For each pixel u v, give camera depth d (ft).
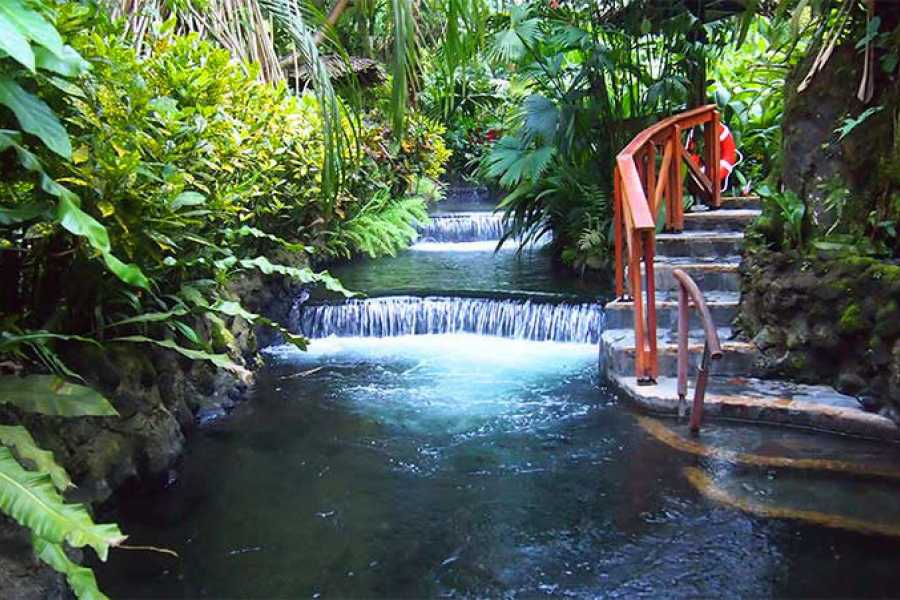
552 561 8.30
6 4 5.33
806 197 13.10
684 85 21.26
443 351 17.13
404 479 10.46
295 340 11.05
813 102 13.08
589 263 21.86
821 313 12.20
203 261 10.82
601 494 9.85
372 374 15.44
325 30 10.48
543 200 24.00
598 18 21.89
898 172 11.59
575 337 17.37
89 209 8.36
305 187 19.57
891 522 8.88
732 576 7.92
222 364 9.98
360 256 27.43
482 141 46.09
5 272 9.00
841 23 12.10
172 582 7.97
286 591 7.79
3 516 6.62
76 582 5.36
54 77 6.84
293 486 10.28
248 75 14.40
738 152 22.52
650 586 7.79
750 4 15.12
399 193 32.04
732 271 15.55
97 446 9.25
